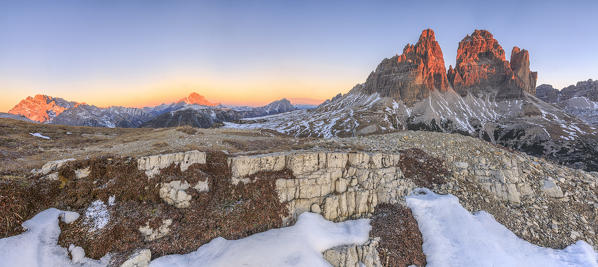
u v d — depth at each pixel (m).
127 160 21.77
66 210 18.33
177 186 20.91
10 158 24.31
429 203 25.17
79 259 15.88
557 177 30.48
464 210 24.47
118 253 16.72
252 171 23.77
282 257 18.41
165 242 18.05
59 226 17.03
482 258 20.59
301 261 18.41
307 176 24.42
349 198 24.97
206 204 21.03
